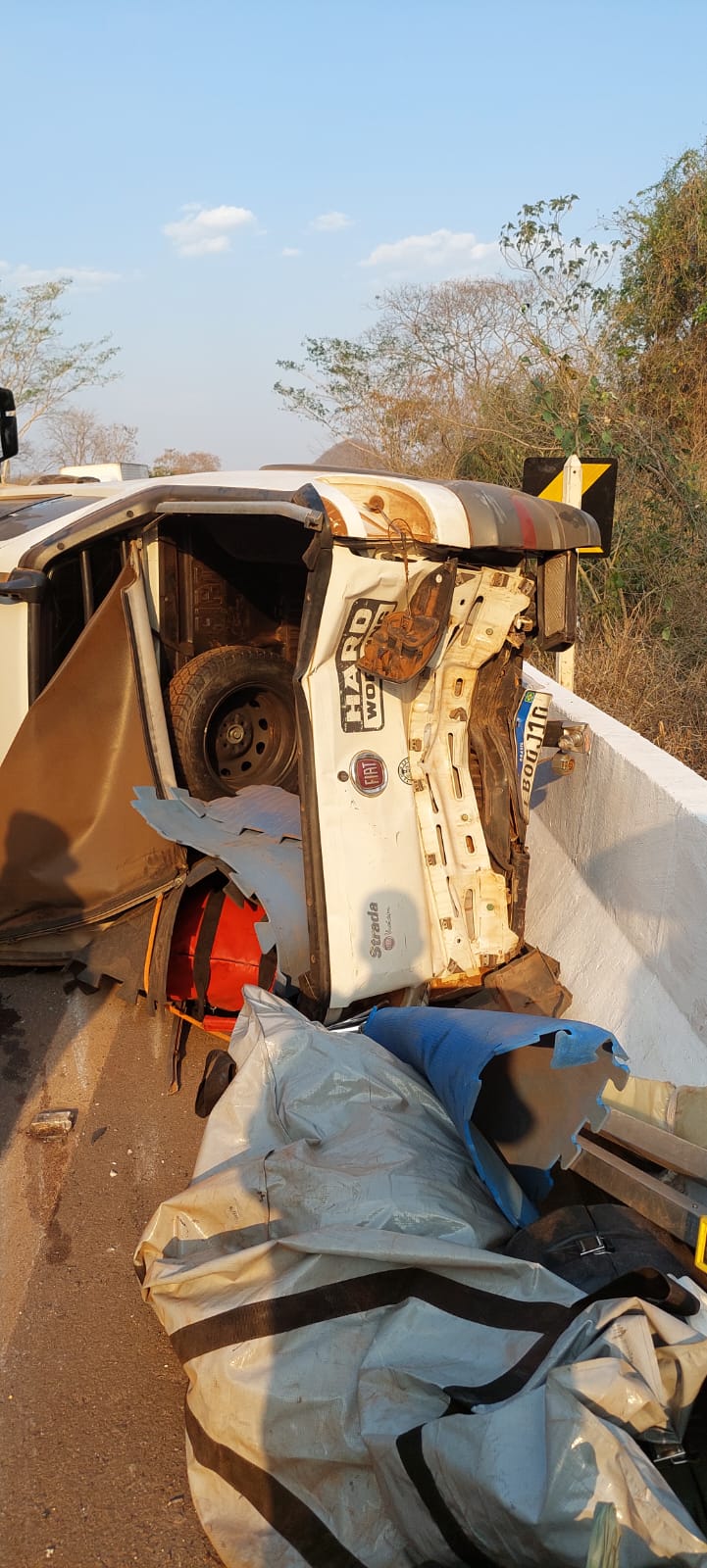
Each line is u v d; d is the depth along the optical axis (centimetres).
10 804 465
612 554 848
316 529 368
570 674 666
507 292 1282
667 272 1182
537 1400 212
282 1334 250
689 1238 264
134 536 473
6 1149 399
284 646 578
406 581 390
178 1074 448
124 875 479
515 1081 322
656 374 1134
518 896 465
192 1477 254
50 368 2370
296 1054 333
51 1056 459
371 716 412
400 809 423
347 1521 232
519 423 1113
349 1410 239
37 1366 301
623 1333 221
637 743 478
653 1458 211
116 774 473
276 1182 292
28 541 473
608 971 438
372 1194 282
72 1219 361
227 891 449
